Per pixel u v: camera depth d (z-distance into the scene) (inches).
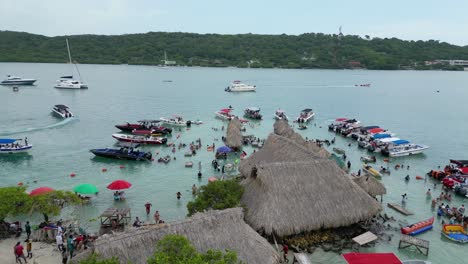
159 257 708.0
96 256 829.8
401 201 1738.4
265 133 3201.3
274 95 5920.3
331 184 1321.4
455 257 1246.3
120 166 2171.5
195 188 1756.9
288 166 1321.4
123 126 3102.9
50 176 1978.3
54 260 1099.9
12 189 1262.3
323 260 1178.0
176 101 5044.3
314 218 1228.5
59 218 1441.9
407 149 2640.3
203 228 997.2
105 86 6678.2
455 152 2758.4
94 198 1673.2
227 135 2689.5
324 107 4830.2
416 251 1270.9
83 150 2502.5
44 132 2987.2
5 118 3474.4
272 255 1014.4
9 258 1098.7
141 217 1482.5
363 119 4037.9
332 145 2832.2
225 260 753.6
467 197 1803.6
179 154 2452.0
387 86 7815.0
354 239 1248.2
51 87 6225.4
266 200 1219.2
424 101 5634.8
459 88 7677.2
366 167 2218.3
